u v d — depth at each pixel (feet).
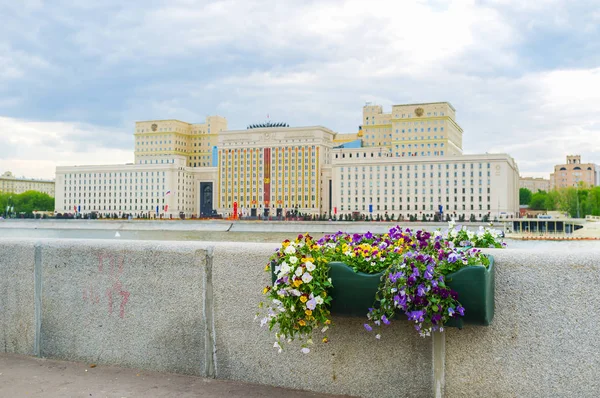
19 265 20.44
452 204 488.44
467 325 14.39
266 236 324.80
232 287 17.22
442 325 13.56
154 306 18.33
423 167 499.10
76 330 19.48
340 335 15.93
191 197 652.48
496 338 14.40
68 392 16.38
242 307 17.11
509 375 14.28
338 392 15.97
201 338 17.69
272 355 16.78
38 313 20.10
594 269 13.60
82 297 19.40
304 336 16.28
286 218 508.94
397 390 15.33
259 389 16.49
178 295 17.98
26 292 20.30
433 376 14.96
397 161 506.89
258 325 16.93
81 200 644.27
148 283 18.40
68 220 429.38
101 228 411.95
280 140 593.01
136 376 17.80
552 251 14.34
